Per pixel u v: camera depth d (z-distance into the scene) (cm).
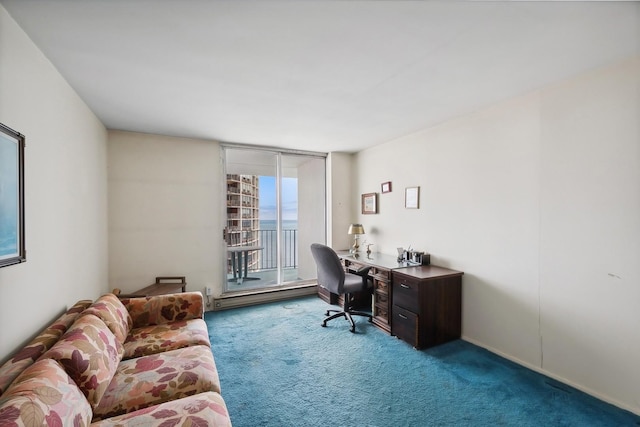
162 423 124
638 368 185
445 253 317
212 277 393
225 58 186
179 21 148
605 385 199
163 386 154
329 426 177
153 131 347
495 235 267
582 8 140
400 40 167
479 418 183
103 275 314
